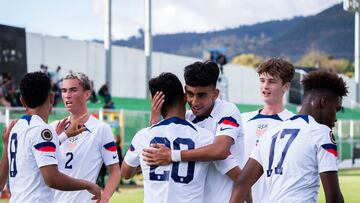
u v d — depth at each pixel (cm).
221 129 484
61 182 489
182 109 472
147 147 464
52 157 485
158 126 467
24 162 490
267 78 613
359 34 4819
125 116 2088
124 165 491
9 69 2655
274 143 439
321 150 422
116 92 3797
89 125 615
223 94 3475
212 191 485
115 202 1491
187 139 461
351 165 3125
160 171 458
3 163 521
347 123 3125
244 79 4475
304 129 431
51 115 1812
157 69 4072
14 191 498
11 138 501
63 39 3394
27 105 501
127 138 2094
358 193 1744
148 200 463
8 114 1703
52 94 508
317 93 443
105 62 3419
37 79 497
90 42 3588
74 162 605
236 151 518
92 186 512
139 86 3959
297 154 427
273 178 435
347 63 11975
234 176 476
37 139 485
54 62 3338
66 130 604
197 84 480
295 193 425
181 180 456
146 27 3681
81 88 615
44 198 493
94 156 612
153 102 469
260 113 626
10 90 2473
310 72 450
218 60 3522
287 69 612
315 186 429
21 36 2717
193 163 459
